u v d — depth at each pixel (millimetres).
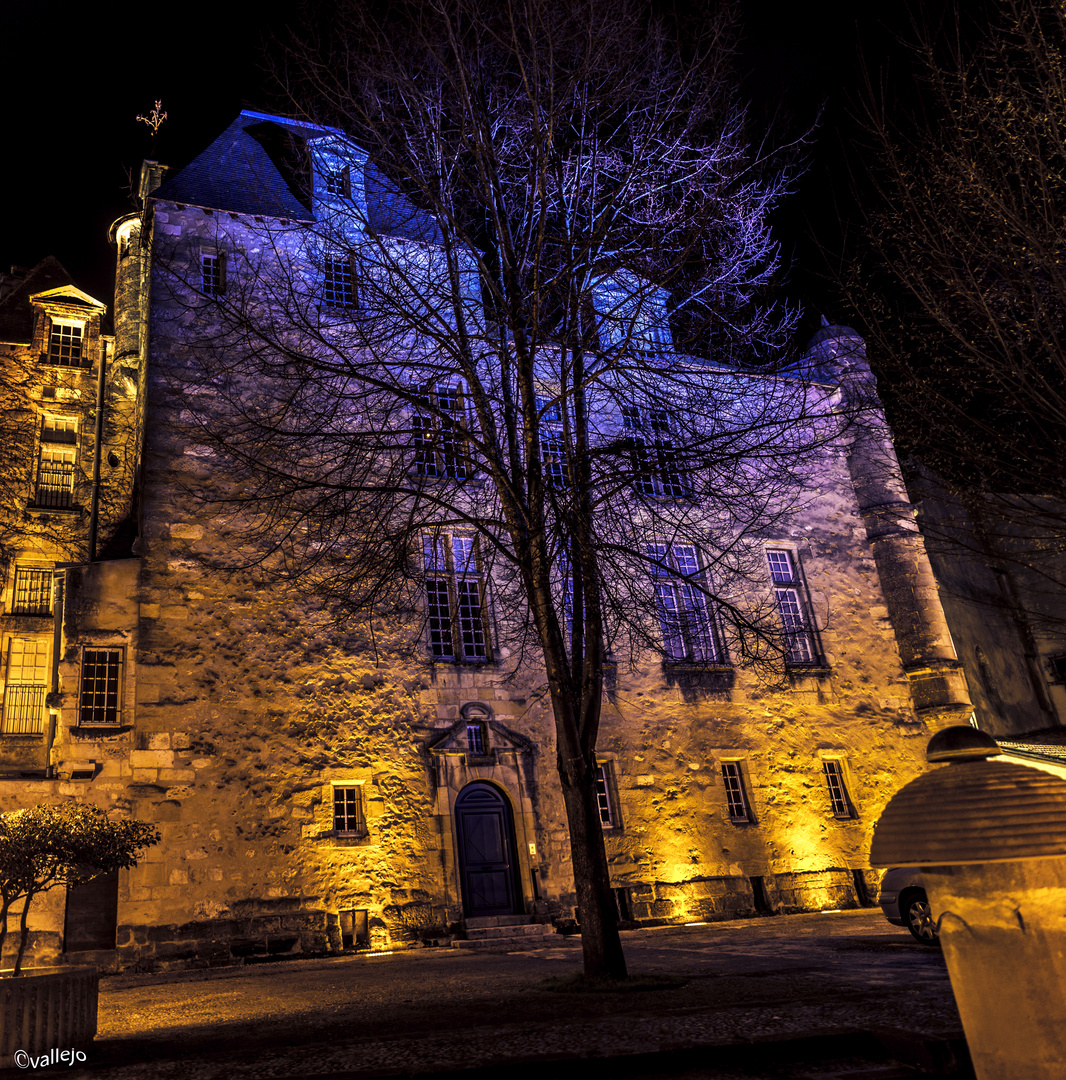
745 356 11828
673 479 10883
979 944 2025
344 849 15656
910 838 2086
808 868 19188
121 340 21219
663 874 17781
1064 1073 1897
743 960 9867
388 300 10906
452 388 15312
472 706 17359
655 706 18859
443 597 18094
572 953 12570
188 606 15836
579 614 9992
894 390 10227
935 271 8992
